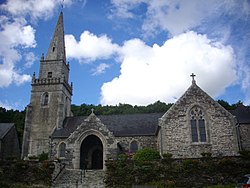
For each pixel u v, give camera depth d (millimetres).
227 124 27891
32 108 42844
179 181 22609
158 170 23375
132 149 33938
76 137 30016
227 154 26812
